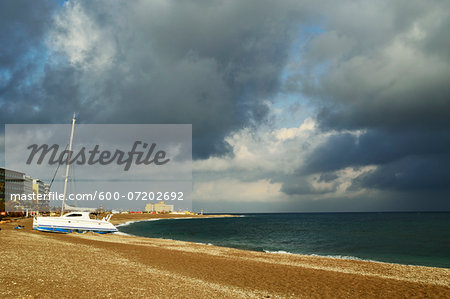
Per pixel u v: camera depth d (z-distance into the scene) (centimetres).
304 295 1375
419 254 3544
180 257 2403
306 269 2084
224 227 10506
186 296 1177
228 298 1218
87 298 1016
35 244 2434
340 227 9850
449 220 14862
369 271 2172
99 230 4644
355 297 1373
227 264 2148
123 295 1100
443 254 3544
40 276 1249
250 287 1467
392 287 1595
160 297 1126
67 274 1352
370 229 8506
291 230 8556
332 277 1816
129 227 9100
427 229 8219
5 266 1374
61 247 2420
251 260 2500
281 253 3219
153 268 1797
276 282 1611
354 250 3912
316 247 4275
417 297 1399
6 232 3556
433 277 1975
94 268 1587
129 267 1742
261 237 6128
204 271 1823
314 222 14675
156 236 5997
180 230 8325
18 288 1034
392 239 5469
